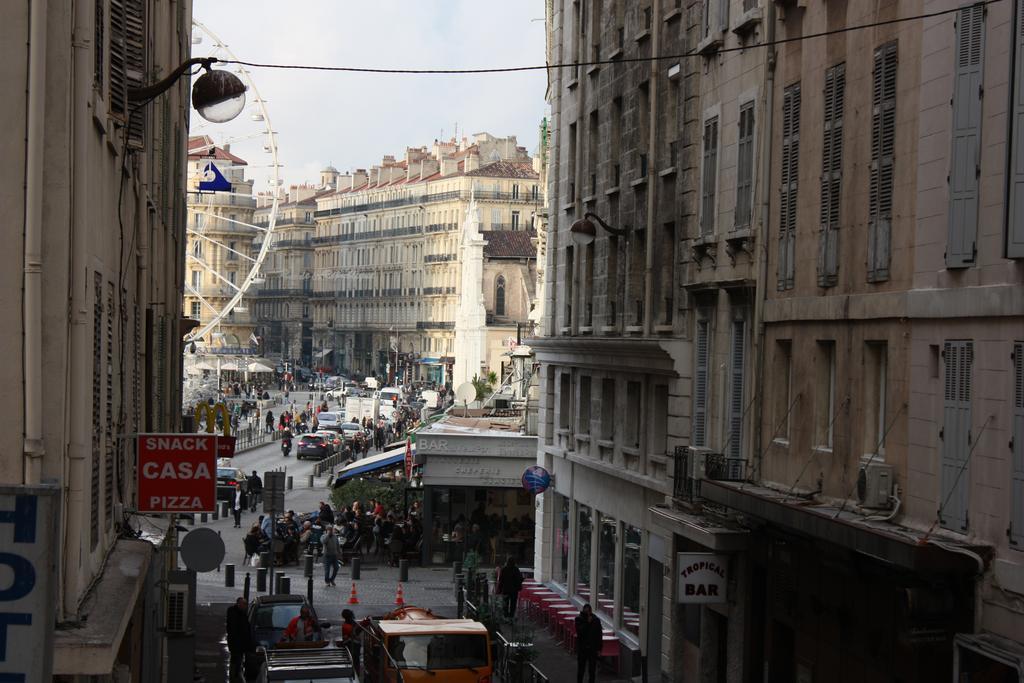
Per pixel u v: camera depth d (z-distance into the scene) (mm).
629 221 34875
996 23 16719
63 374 11281
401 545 49719
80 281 11773
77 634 11070
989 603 16422
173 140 29547
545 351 42594
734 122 27250
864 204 20875
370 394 146750
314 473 81062
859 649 20109
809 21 23438
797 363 23531
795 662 22922
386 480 61312
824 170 22531
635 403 34219
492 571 48062
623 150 35625
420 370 178250
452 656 24328
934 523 18031
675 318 30891
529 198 170875
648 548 31875
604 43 37781
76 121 11664
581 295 39562
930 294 18344
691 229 30016
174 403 31625
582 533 38906
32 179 11039
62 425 11289
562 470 41156
